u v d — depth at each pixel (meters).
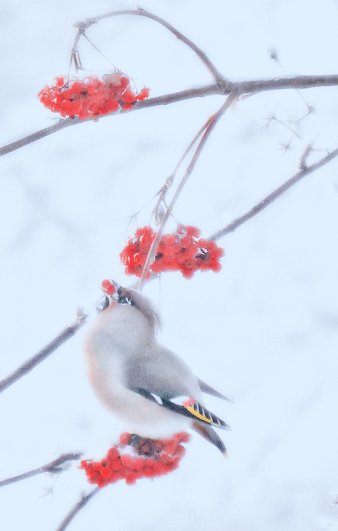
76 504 7.26
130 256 7.23
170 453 7.22
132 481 7.22
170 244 7.23
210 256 7.23
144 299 7.24
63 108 7.20
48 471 7.26
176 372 7.22
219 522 8.16
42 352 7.28
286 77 7.25
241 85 7.24
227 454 7.22
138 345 7.22
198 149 7.22
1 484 7.25
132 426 7.21
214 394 7.29
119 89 7.21
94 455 7.22
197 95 7.23
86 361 7.22
